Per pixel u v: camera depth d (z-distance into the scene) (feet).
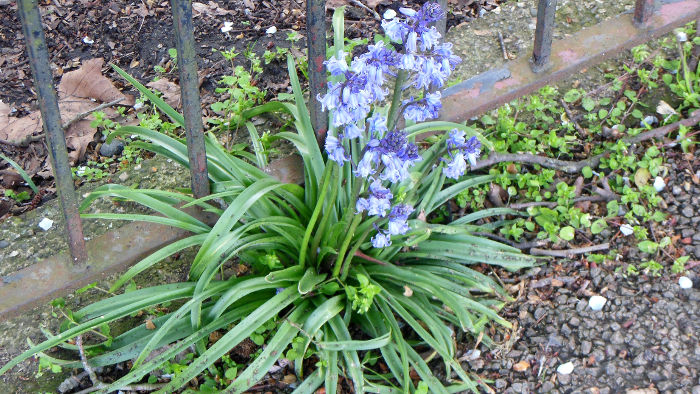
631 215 3.44
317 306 3.07
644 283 3.26
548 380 3.04
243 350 3.14
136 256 2.92
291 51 4.34
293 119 3.88
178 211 3.00
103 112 4.11
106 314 2.88
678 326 3.13
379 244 2.82
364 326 3.13
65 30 4.56
